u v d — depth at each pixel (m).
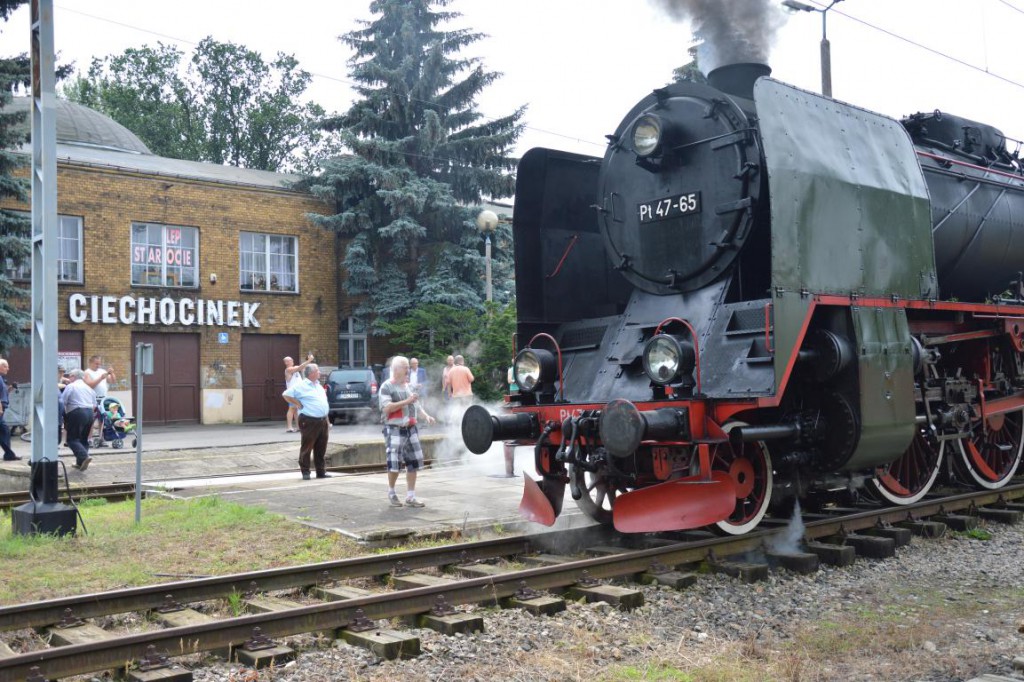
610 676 4.39
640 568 6.17
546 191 8.42
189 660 4.55
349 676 4.37
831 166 7.00
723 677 4.37
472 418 7.07
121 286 23.03
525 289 8.16
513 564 6.66
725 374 6.44
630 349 7.32
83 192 22.47
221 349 24.66
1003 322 9.09
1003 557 6.97
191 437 19.53
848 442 6.84
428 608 5.25
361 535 7.39
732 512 6.27
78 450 13.03
